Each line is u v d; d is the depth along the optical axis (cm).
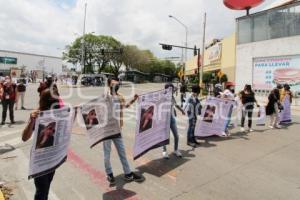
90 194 520
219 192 523
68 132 460
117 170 638
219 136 981
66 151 465
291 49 2209
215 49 3516
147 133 646
